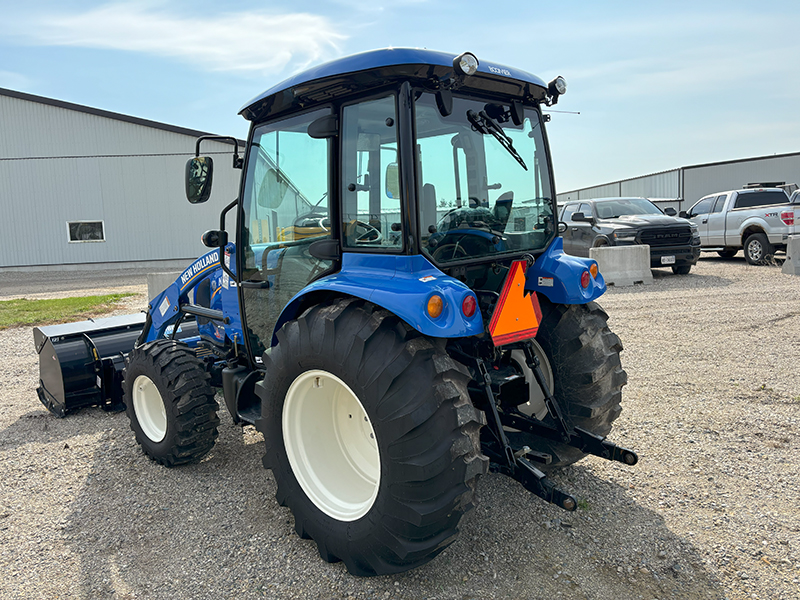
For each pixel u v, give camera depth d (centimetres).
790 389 497
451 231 281
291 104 308
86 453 425
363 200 277
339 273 285
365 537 250
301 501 283
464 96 291
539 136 338
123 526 317
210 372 440
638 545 282
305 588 258
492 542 288
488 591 251
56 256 2128
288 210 330
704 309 859
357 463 293
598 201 1409
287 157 326
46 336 502
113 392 504
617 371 331
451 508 231
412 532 235
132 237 2161
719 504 318
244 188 365
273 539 300
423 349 238
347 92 276
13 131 2050
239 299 384
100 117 2086
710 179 2761
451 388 235
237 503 341
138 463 405
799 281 1090
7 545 301
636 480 350
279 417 290
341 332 252
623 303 941
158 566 279
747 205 1482
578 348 324
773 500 320
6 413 525
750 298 929
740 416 443
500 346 291
